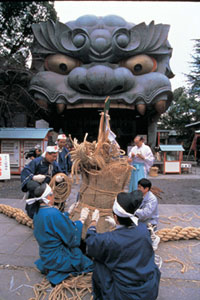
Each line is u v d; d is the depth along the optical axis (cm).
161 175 1191
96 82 1399
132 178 453
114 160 304
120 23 1525
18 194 705
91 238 182
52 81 1478
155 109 1616
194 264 292
